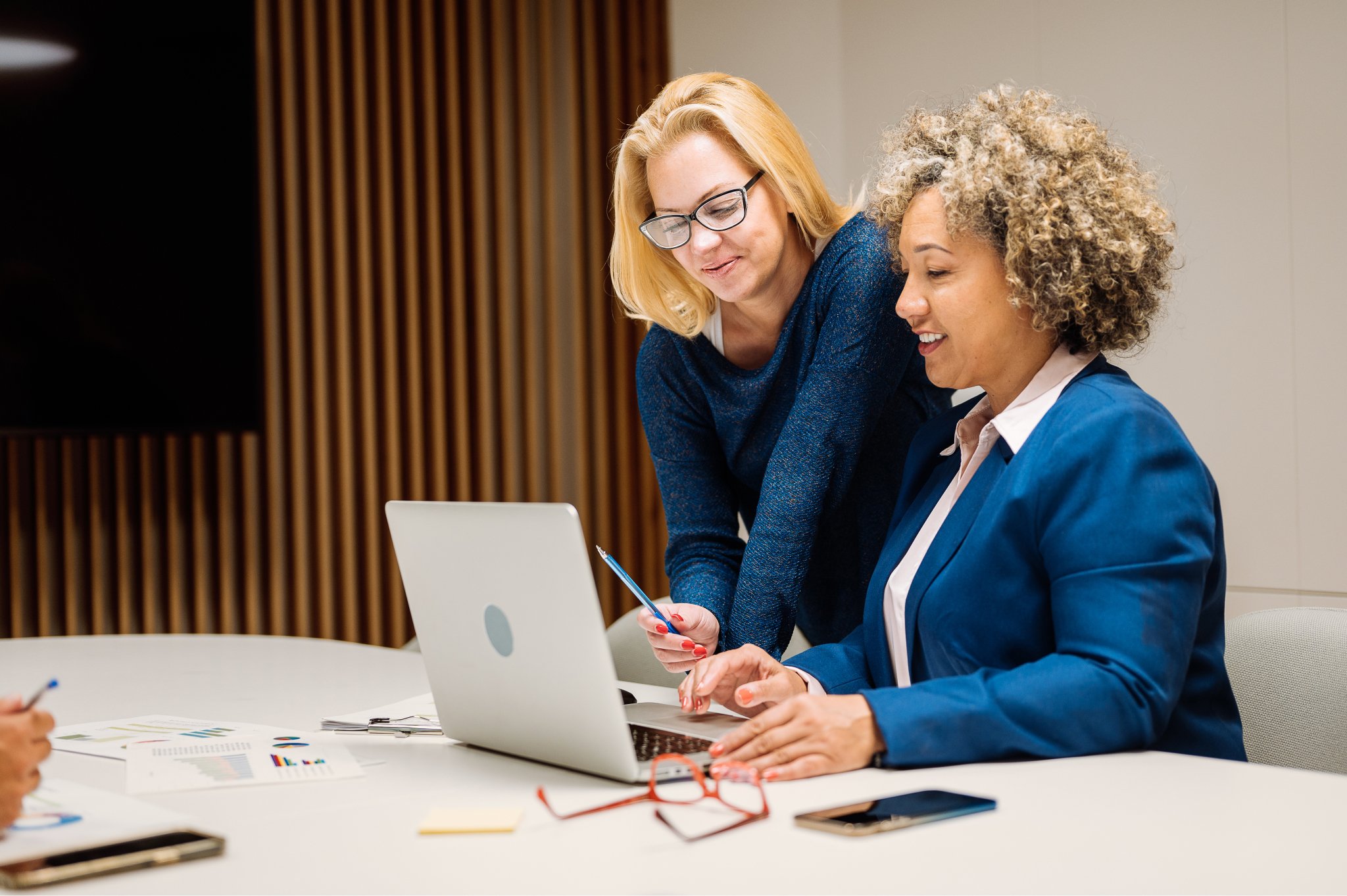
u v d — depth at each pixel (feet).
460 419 13.17
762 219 5.39
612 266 6.02
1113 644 3.59
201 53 11.71
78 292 11.27
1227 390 10.53
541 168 13.91
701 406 6.23
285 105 12.37
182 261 11.60
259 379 11.85
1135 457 3.72
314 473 12.62
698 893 2.50
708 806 3.19
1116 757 3.61
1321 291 9.91
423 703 5.13
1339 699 4.53
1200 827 2.89
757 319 5.82
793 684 4.43
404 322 13.06
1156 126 11.00
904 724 3.48
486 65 13.66
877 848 2.77
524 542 3.50
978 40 12.38
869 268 5.38
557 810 3.21
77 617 11.68
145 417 11.46
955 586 4.07
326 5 12.66
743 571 5.50
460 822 3.04
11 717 2.97
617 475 14.19
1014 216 4.02
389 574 12.93
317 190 12.51
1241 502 10.44
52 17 11.24
